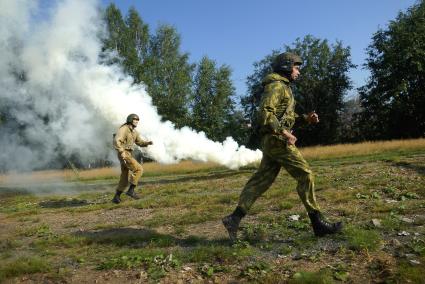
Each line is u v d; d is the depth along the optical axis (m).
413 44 47.88
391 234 5.03
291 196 8.05
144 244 5.63
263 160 5.24
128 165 9.80
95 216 8.46
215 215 7.03
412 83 49.84
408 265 3.95
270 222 6.23
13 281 4.50
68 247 5.87
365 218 5.89
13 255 5.65
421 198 7.02
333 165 14.73
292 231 5.56
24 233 7.07
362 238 4.68
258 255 4.70
